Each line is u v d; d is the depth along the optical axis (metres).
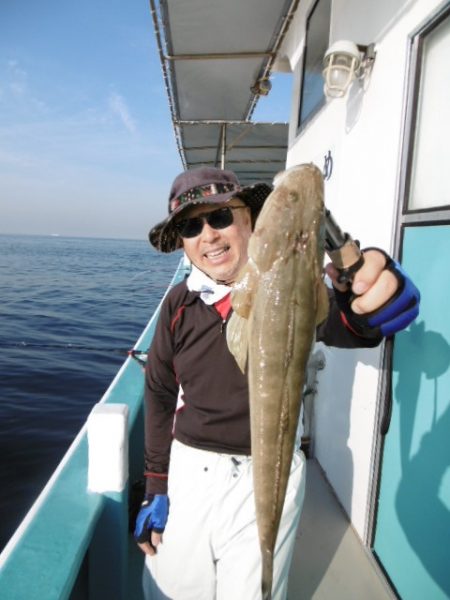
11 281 25.23
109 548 2.06
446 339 1.97
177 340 1.97
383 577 2.48
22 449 6.22
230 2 4.18
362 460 2.78
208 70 5.61
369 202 2.81
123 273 31.92
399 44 2.47
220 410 1.88
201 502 1.88
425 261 2.17
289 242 1.50
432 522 2.04
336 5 3.54
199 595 1.93
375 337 1.57
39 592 1.45
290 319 1.48
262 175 10.70
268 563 1.43
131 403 2.94
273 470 1.45
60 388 8.42
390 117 2.55
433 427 2.06
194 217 1.91
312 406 3.71
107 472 1.99
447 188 2.06
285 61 5.50
